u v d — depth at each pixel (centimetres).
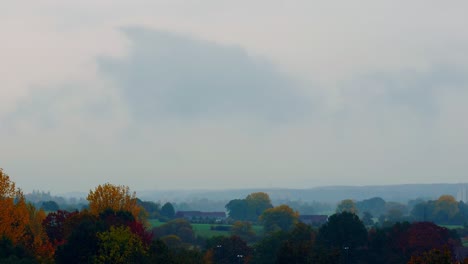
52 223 10419
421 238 12756
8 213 8456
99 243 8112
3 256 7625
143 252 8006
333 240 13038
